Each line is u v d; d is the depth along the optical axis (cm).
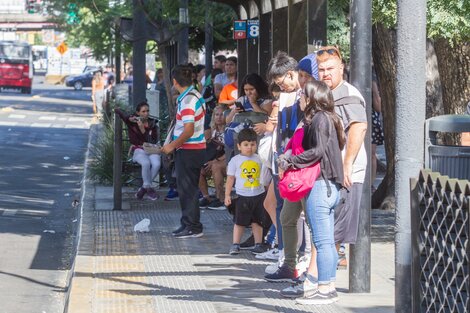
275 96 1212
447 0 1226
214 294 1093
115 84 4544
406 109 843
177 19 2438
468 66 1476
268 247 1350
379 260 1305
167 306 1031
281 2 1686
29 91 8469
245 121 1455
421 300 776
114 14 2873
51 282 1306
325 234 998
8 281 1302
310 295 1030
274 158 1168
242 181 1345
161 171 2141
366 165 1070
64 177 2609
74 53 11781
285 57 1136
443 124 839
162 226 1627
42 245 1585
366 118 1045
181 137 1494
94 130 4028
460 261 695
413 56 840
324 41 1350
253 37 1967
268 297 1073
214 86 2066
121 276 1198
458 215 696
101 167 2244
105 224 1644
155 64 5038
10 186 2384
